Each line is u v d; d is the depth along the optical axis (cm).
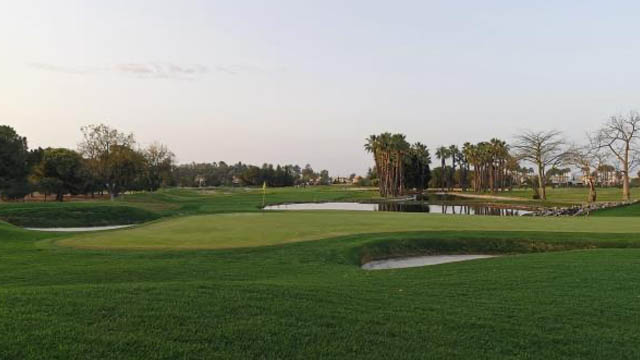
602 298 996
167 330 700
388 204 7544
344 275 1296
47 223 3656
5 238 1980
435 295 1007
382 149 10131
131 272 1302
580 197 8519
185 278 1259
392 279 1205
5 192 6562
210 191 11375
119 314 757
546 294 1030
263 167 17588
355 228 2434
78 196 8356
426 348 689
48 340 641
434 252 1991
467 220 2967
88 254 1577
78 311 763
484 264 1443
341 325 763
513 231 2273
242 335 698
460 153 15475
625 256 1581
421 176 13612
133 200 6719
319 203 7694
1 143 6178
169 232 2223
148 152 8756
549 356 681
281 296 912
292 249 1734
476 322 809
